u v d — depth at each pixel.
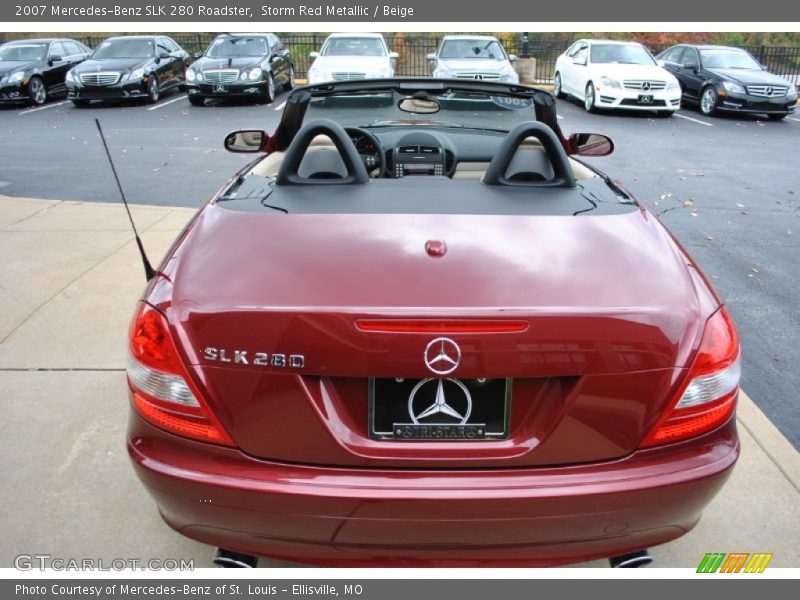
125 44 15.74
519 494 1.66
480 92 3.23
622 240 1.97
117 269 4.89
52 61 15.72
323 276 1.74
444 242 1.88
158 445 1.78
